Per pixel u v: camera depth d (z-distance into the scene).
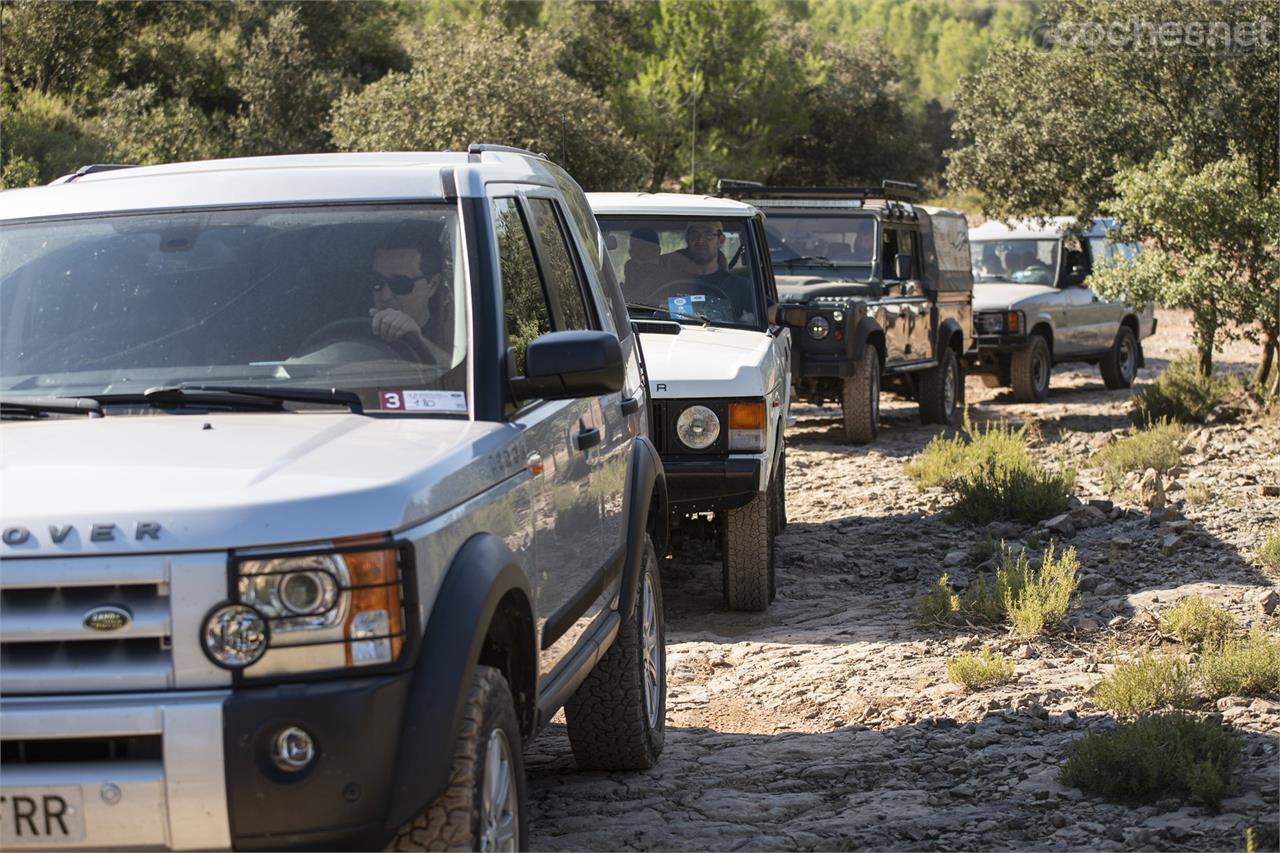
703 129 122.19
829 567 24.05
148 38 100.44
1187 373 42.28
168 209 10.40
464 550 8.14
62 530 7.13
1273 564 20.73
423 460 8.09
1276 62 38.84
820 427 42.72
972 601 19.67
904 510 28.59
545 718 9.81
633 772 13.50
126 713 7.04
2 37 86.94
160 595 7.15
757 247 23.03
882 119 141.62
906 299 40.75
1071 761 12.38
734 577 20.78
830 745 14.26
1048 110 43.75
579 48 124.69
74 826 7.06
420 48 73.50
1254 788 11.91
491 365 9.44
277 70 94.75
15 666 7.17
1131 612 19.02
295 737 7.14
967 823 11.62
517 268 10.62
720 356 19.78
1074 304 52.09
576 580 10.79
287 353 9.52
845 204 39.41
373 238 10.03
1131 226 39.75
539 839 11.46
